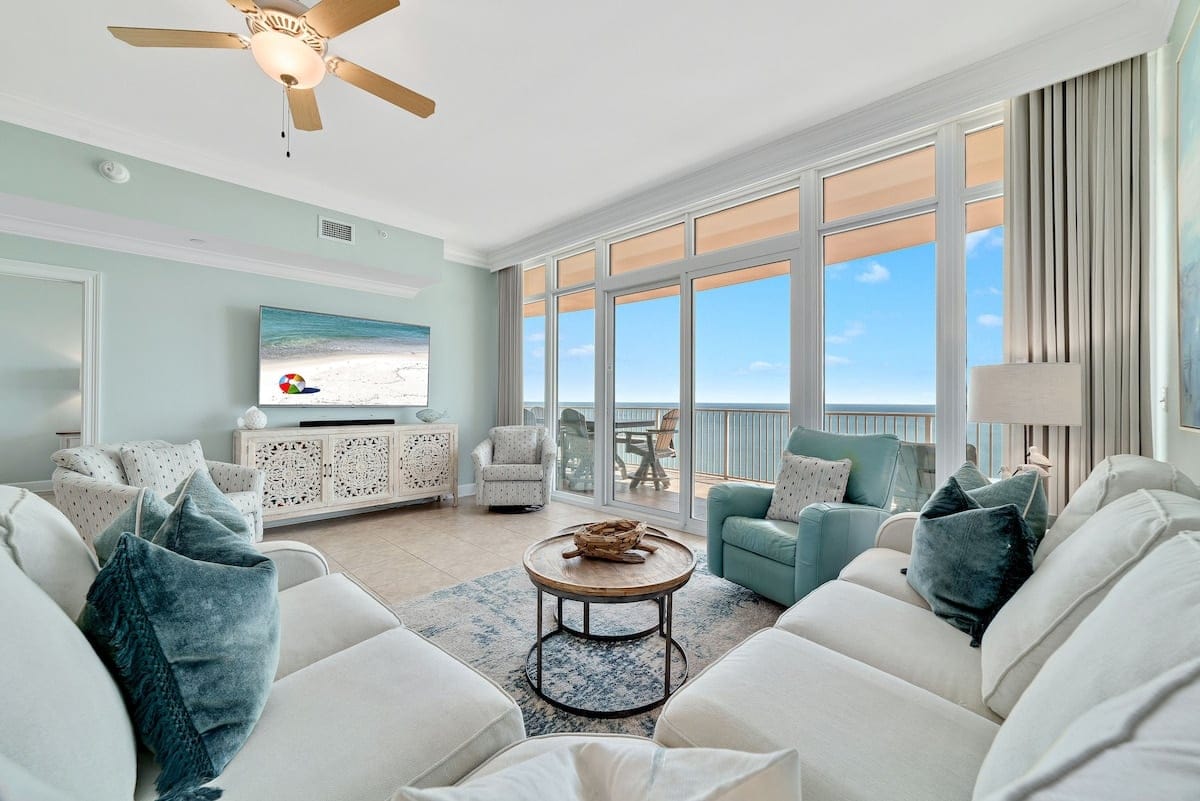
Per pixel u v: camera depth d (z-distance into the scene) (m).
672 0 2.12
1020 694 1.00
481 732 0.99
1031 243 2.49
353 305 4.81
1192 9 1.75
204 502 1.31
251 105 2.84
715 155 3.50
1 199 2.93
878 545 2.16
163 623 0.89
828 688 1.06
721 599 2.73
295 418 4.43
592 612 2.57
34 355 5.14
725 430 3.93
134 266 3.66
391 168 3.64
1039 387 2.05
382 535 3.97
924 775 0.83
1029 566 1.34
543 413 5.50
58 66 2.50
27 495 1.10
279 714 1.00
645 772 0.67
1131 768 0.31
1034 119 2.47
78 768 0.65
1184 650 0.50
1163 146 2.16
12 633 0.68
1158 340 2.21
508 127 3.09
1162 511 0.98
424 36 2.31
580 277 5.11
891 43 2.40
